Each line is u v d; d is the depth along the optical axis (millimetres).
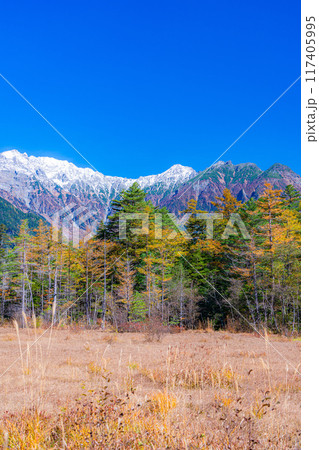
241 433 3762
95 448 3328
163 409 4539
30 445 3654
